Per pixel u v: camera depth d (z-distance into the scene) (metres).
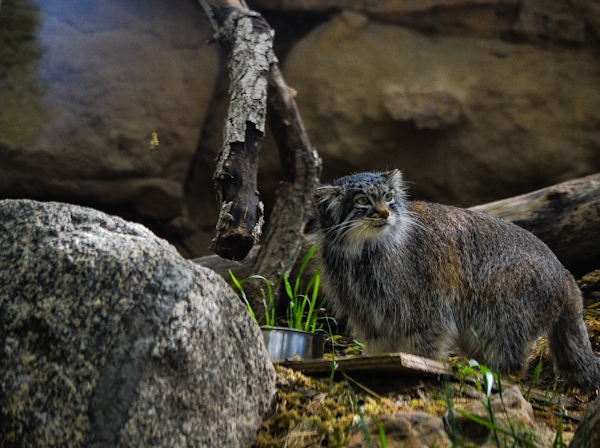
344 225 3.58
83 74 7.41
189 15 8.06
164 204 7.97
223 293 2.29
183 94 7.84
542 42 7.82
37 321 2.04
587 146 7.64
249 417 2.31
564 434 2.57
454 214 3.76
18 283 2.11
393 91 7.67
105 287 2.06
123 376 1.95
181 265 2.17
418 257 3.53
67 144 7.31
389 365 2.60
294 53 8.12
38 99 7.29
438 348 3.50
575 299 3.75
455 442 2.16
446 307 3.55
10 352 2.03
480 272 3.62
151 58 7.70
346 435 2.31
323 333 4.74
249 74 4.21
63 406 1.95
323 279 3.87
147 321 2.01
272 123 4.71
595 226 4.83
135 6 7.82
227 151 3.78
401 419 2.30
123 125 7.50
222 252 3.50
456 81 7.76
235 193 3.65
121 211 7.95
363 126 7.80
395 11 8.00
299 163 4.74
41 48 7.38
